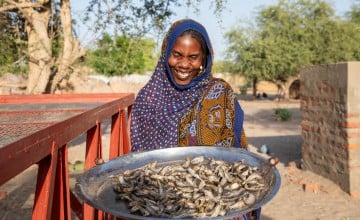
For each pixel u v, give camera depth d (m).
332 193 5.45
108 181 1.68
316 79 6.10
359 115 5.24
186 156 1.92
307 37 25.50
